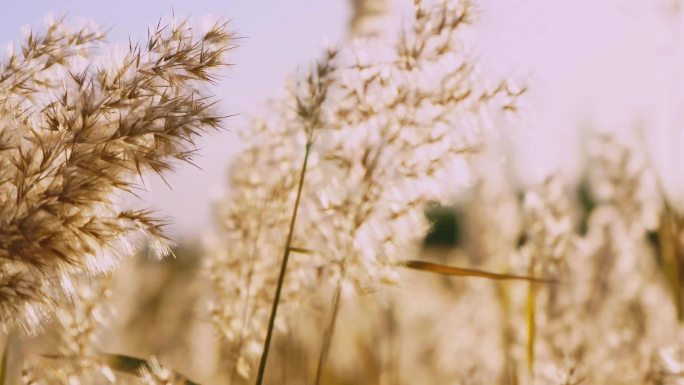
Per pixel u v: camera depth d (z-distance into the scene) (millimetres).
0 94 1225
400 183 1385
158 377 1377
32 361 1368
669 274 1724
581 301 1683
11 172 1174
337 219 1391
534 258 1610
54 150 1174
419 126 1383
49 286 1168
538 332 1634
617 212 1803
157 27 1220
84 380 1381
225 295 1482
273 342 1597
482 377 1629
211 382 1643
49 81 1242
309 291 1477
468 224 1898
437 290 2236
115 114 1203
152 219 1186
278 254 1469
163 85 1208
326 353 1436
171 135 1178
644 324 1697
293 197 1455
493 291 1824
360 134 1390
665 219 1735
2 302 1137
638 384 1584
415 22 1381
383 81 1384
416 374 1918
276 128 1461
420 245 1765
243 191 1475
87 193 1154
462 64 1379
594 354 1627
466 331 1869
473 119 1385
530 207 1624
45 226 1145
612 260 1740
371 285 1402
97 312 1381
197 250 1535
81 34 1251
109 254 1183
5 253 1135
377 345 1828
